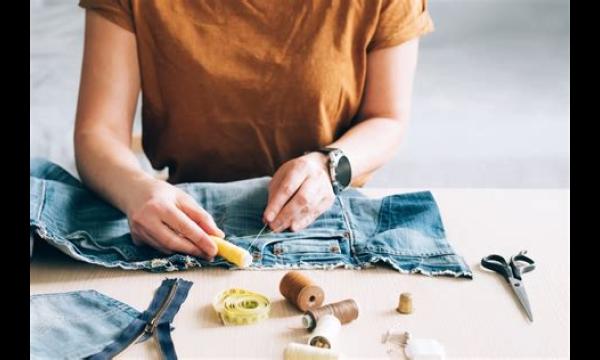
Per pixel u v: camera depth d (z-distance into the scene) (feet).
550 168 8.90
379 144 5.19
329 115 5.53
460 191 5.00
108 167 4.58
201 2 5.30
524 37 12.71
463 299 3.75
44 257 4.06
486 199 4.89
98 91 5.16
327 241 4.21
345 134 5.29
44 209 4.17
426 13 5.65
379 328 3.48
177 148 5.60
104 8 5.21
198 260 4.02
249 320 3.50
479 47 12.32
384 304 3.68
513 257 4.07
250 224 4.40
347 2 5.30
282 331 3.46
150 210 4.08
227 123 5.50
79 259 3.96
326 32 5.34
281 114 5.49
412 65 5.53
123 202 4.33
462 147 9.16
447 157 8.99
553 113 9.93
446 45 12.40
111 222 4.37
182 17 5.30
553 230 4.49
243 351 3.31
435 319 3.56
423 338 3.41
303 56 5.37
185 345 3.34
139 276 3.92
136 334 3.35
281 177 4.51
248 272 3.99
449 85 10.80
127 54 5.28
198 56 5.34
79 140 4.89
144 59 5.37
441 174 8.82
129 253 4.08
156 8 5.25
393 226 4.36
